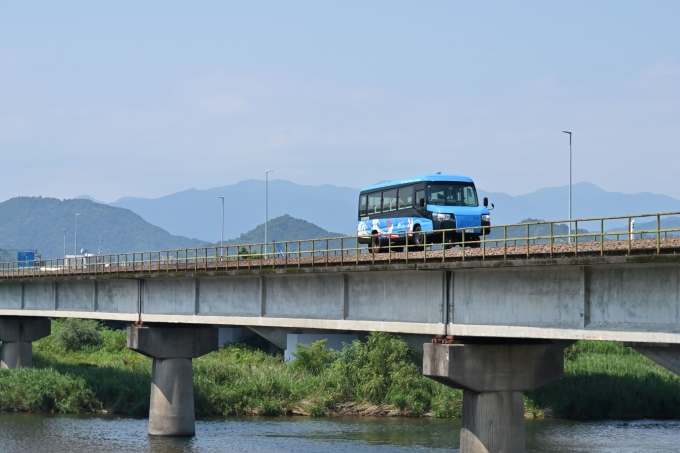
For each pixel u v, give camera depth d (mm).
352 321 44688
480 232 52875
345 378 78000
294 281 49594
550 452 58875
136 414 74062
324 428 67250
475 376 39781
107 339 109312
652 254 30625
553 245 36688
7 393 77250
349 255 46000
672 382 78562
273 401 75500
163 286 62750
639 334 31562
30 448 58594
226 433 64688
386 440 61844
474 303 38719
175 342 63688
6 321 92500
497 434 40062
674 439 63531
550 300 35250
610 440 63125
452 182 54062
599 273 33500
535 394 76000
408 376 76000
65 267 77250
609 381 78875
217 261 57219
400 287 42531
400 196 56250
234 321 53812
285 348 94438
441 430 66500
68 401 76000
